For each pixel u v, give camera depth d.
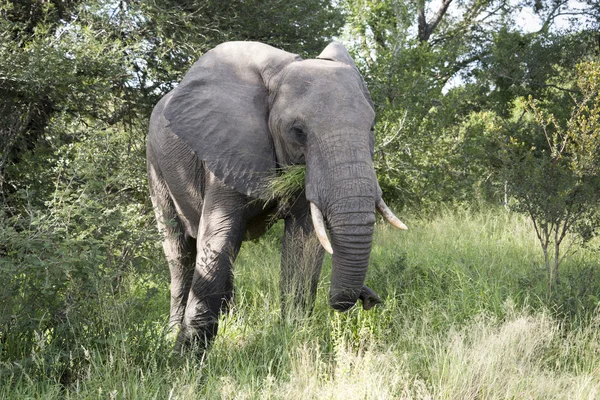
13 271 4.47
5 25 9.74
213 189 5.29
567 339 5.21
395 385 4.26
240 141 5.04
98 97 10.34
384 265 7.15
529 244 9.27
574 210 6.88
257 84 5.21
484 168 13.19
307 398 4.07
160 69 11.23
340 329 5.35
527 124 14.41
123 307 4.74
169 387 4.22
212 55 5.48
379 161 13.81
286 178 4.87
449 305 6.09
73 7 11.48
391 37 16.80
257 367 4.80
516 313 5.61
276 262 8.12
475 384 4.41
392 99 14.48
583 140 6.80
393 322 5.76
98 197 5.34
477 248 8.84
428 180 13.62
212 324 5.18
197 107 5.20
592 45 16.14
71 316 4.59
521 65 16.16
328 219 4.48
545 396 4.34
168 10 10.91
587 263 7.27
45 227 4.61
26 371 4.30
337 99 4.66
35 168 9.27
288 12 12.12
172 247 6.49
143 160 8.88
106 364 4.26
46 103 10.64
